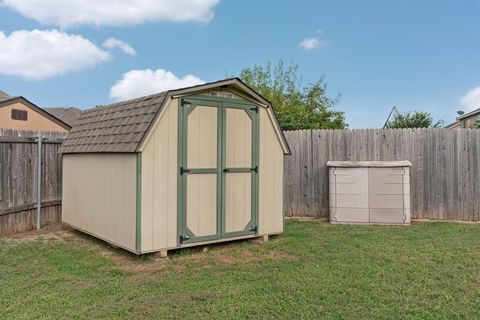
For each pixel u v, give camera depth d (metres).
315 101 17.05
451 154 7.07
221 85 5.03
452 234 5.80
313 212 7.70
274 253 4.85
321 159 7.64
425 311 2.96
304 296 3.28
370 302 3.14
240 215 5.36
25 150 6.26
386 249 4.91
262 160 5.65
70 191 6.14
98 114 6.02
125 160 4.64
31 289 3.49
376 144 7.36
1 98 18.16
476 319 2.82
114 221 4.86
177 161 4.73
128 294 3.36
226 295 3.31
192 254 4.81
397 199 6.71
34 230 6.34
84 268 4.18
